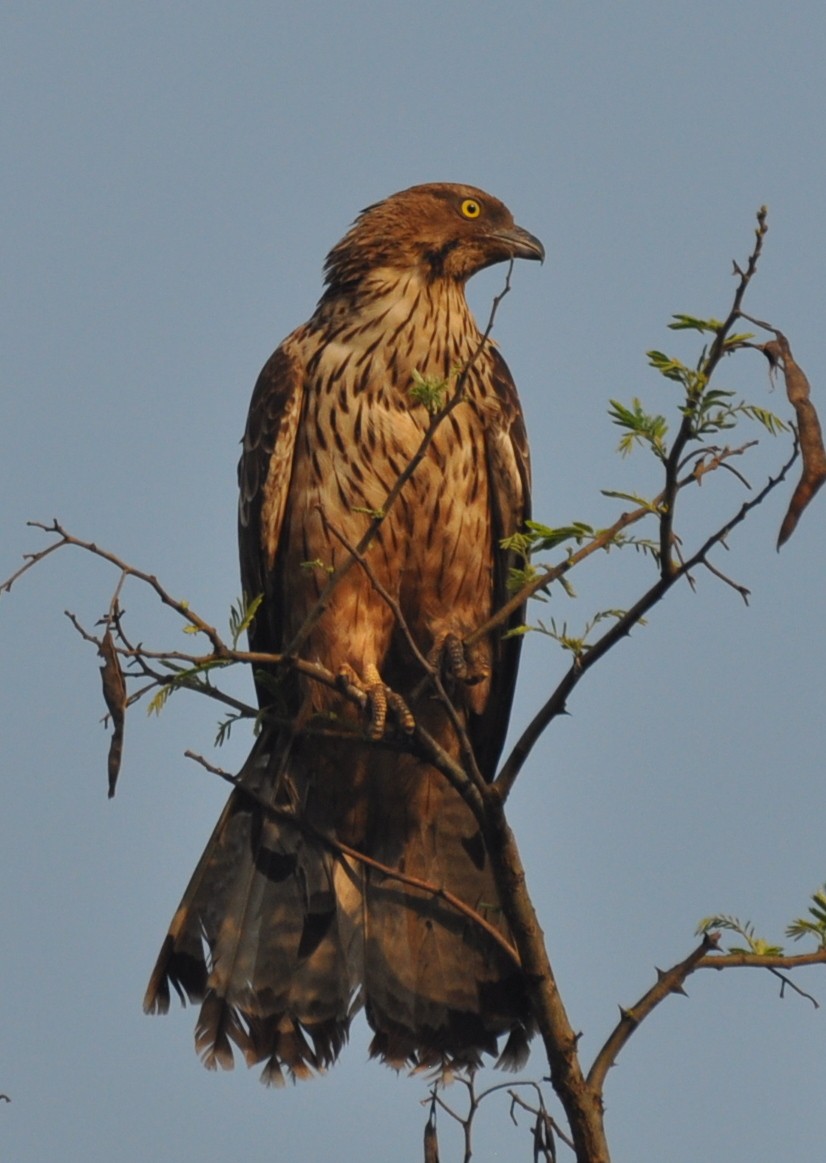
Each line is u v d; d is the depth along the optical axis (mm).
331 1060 17297
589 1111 11789
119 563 12000
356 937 17781
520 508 18156
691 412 11039
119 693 12039
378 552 17672
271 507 17984
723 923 12492
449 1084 17047
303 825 14078
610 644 11953
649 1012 11953
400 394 17891
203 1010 17281
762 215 10758
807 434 11000
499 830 12719
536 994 12453
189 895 17469
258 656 12727
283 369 18281
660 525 11516
